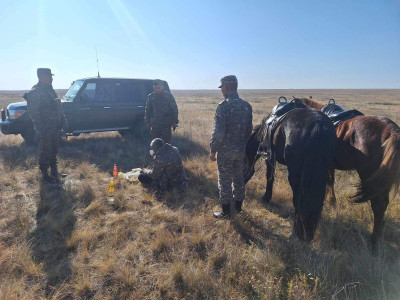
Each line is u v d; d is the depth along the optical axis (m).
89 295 2.63
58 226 3.73
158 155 4.96
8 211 4.21
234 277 2.81
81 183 5.33
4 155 7.07
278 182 5.58
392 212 4.07
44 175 5.46
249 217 4.19
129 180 5.59
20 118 7.85
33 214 4.19
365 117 3.15
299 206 2.96
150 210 4.39
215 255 3.13
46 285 2.74
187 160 6.85
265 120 4.14
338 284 2.69
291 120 3.35
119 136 9.86
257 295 2.61
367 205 4.24
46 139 5.23
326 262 2.94
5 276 2.78
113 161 7.07
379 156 2.78
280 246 3.25
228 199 3.97
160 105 6.27
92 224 3.91
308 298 2.39
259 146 4.37
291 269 2.96
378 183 2.71
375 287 2.59
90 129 8.45
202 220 4.01
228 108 3.67
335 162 3.41
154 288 2.72
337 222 3.85
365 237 3.53
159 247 3.34
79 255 3.17
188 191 5.05
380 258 2.82
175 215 4.15
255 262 3.01
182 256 3.15
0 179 5.50
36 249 3.32
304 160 2.95
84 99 8.10
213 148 3.76
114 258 3.09
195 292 2.63
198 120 14.55
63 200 4.57
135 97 8.99
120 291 2.67
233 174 4.11
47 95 5.15
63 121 5.61
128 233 3.69
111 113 8.49
